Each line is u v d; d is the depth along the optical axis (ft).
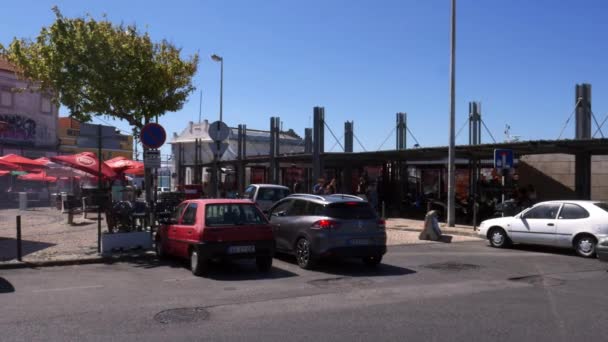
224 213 34.65
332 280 32.48
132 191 78.07
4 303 26.02
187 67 49.78
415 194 92.79
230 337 20.29
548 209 46.70
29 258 39.47
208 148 144.66
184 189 78.13
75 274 34.58
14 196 125.90
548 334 20.71
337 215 36.14
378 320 22.81
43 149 135.13
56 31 43.93
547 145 57.77
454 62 65.98
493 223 50.37
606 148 58.39
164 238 39.19
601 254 36.91
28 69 45.70
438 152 72.84
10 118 127.75
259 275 34.30
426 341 19.80
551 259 42.09
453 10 66.39
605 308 24.98
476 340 19.93
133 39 46.11
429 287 30.25
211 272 35.35
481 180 78.02
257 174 106.93
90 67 43.83
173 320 22.79
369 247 36.22
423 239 55.06
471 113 72.54
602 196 71.51
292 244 38.22
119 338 20.15
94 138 43.86
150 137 44.24
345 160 88.43
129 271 35.76
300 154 83.76
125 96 45.06
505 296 27.76
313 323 22.27
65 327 21.65
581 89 60.49
